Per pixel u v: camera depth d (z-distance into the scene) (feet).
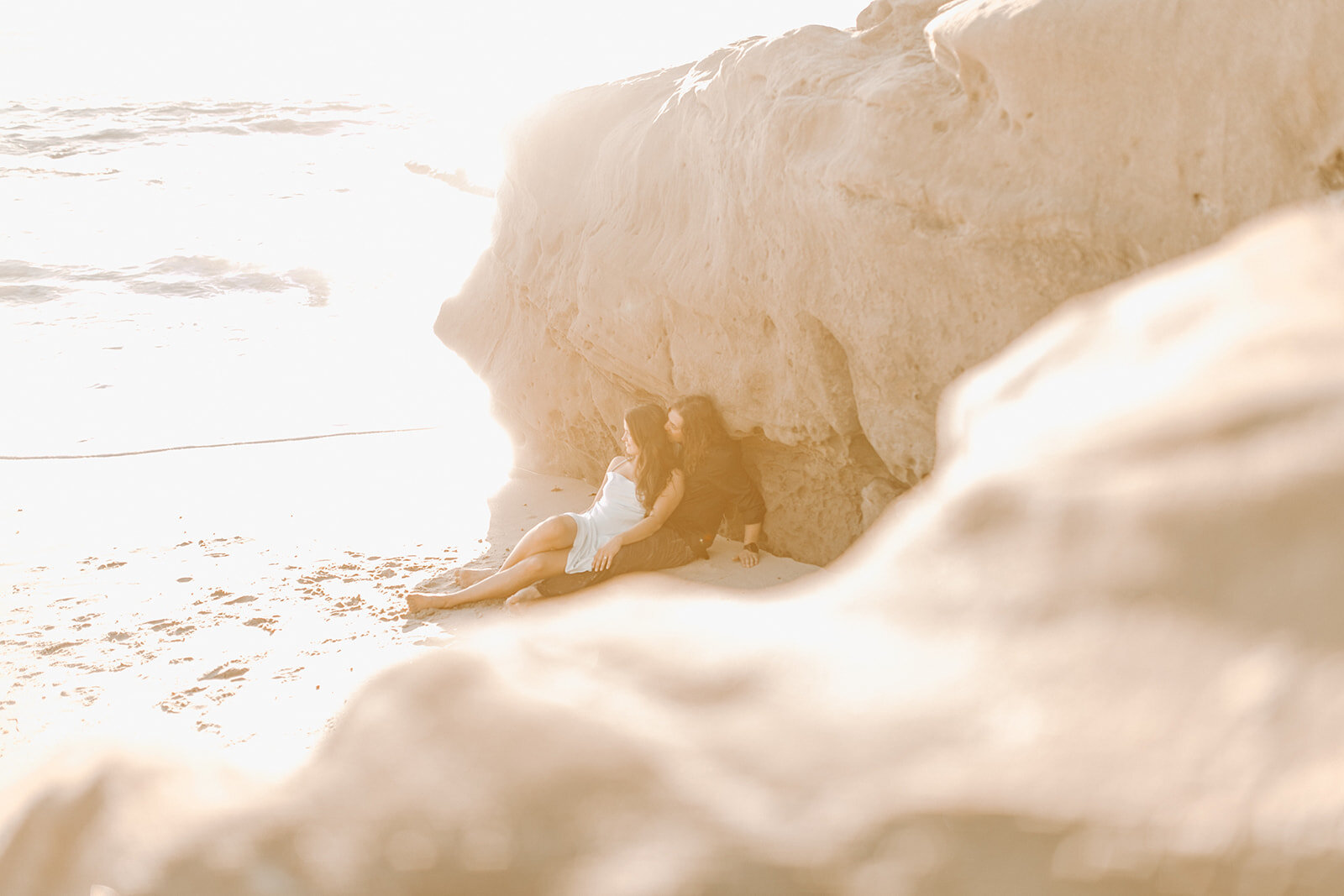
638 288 20.10
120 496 23.39
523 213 25.05
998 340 13.78
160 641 16.44
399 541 20.76
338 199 62.95
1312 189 10.52
